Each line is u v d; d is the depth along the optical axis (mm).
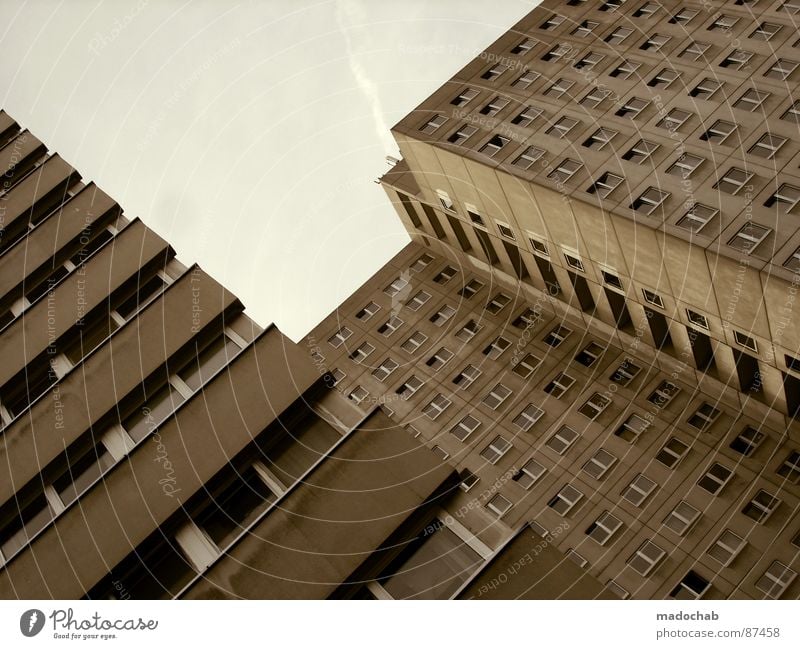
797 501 34875
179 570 14812
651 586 34406
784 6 38156
